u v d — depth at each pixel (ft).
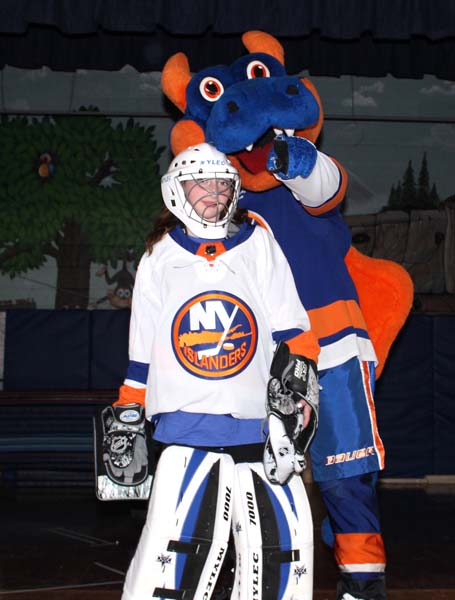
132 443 7.88
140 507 19.38
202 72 10.32
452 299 27.81
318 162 8.94
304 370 7.47
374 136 28.04
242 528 7.32
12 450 22.94
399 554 15.26
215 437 7.39
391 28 16.89
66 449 22.97
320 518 18.33
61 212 27.45
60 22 16.80
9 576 13.47
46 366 25.17
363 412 9.65
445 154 28.14
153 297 7.86
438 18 16.94
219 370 7.38
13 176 27.43
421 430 24.08
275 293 7.77
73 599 11.71
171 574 7.22
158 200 27.55
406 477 23.95
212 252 7.70
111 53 23.56
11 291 27.35
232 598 7.46
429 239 27.89
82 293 27.43
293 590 7.28
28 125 27.45
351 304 10.08
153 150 27.58
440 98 28.27
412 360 24.13
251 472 7.39
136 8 16.75
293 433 7.26
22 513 19.94
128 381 8.08
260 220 9.14
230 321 7.47
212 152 7.86
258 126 9.02
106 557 14.97
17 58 23.63
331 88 28.09
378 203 27.99
